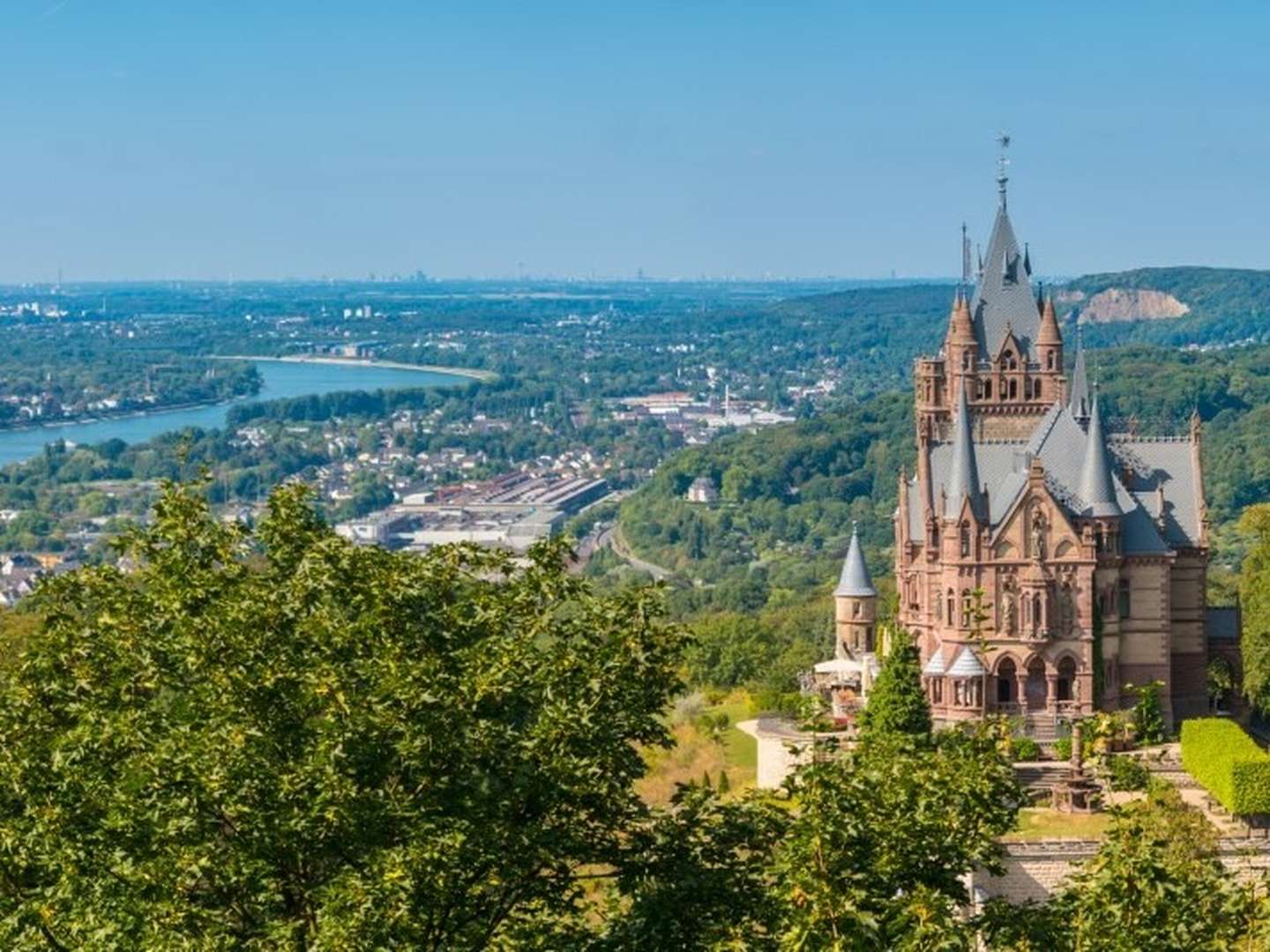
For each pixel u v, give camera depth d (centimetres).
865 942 7169
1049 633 19900
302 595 8500
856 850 7712
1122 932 7388
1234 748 17012
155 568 8881
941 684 19950
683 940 7900
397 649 8219
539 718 8194
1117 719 9275
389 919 7325
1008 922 7756
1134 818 8688
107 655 8738
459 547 9125
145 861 7744
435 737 7806
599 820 8406
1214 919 7512
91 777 8088
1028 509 19888
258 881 8031
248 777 7788
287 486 9388
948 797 8075
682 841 8350
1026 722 19600
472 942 8075
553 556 9062
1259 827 16425
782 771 18938
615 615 8769
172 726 8169
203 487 9294
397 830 7756
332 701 7875
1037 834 16162
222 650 8256
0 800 8494
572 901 8350
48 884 8262
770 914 7656
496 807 7850
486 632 8650
